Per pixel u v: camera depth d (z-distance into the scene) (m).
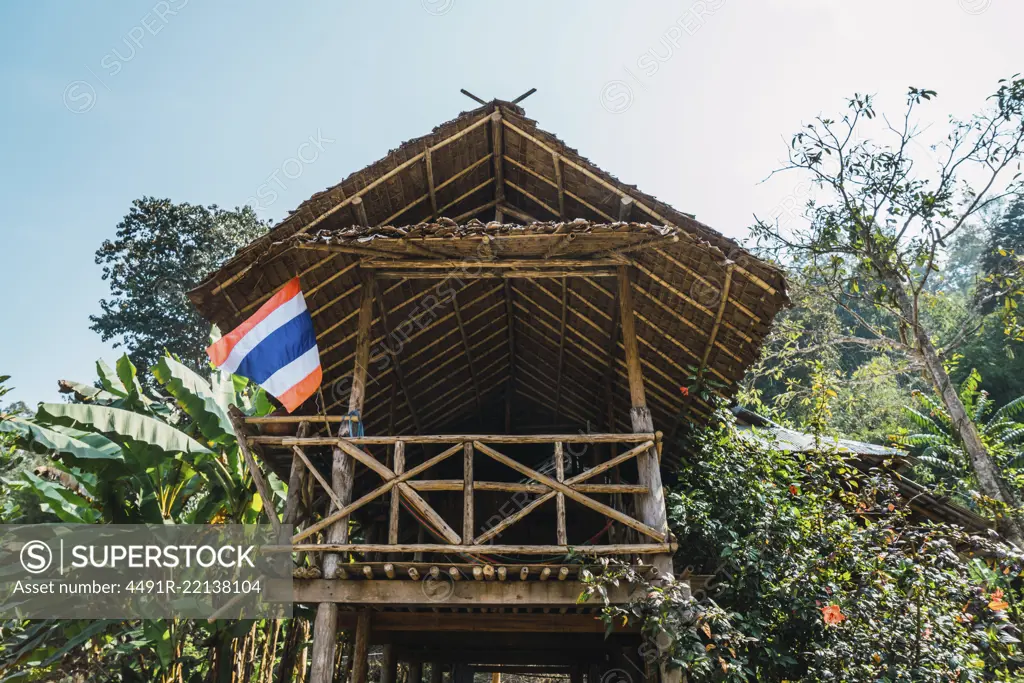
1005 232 19.25
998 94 8.46
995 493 8.59
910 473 12.91
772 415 10.00
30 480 8.24
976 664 5.07
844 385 11.42
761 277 5.52
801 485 6.42
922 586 5.14
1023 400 10.98
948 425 10.98
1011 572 5.64
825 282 10.66
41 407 7.01
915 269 10.98
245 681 9.24
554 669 11.17
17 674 9.07
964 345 18.33
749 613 5.36
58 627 8.52
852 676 4.88
